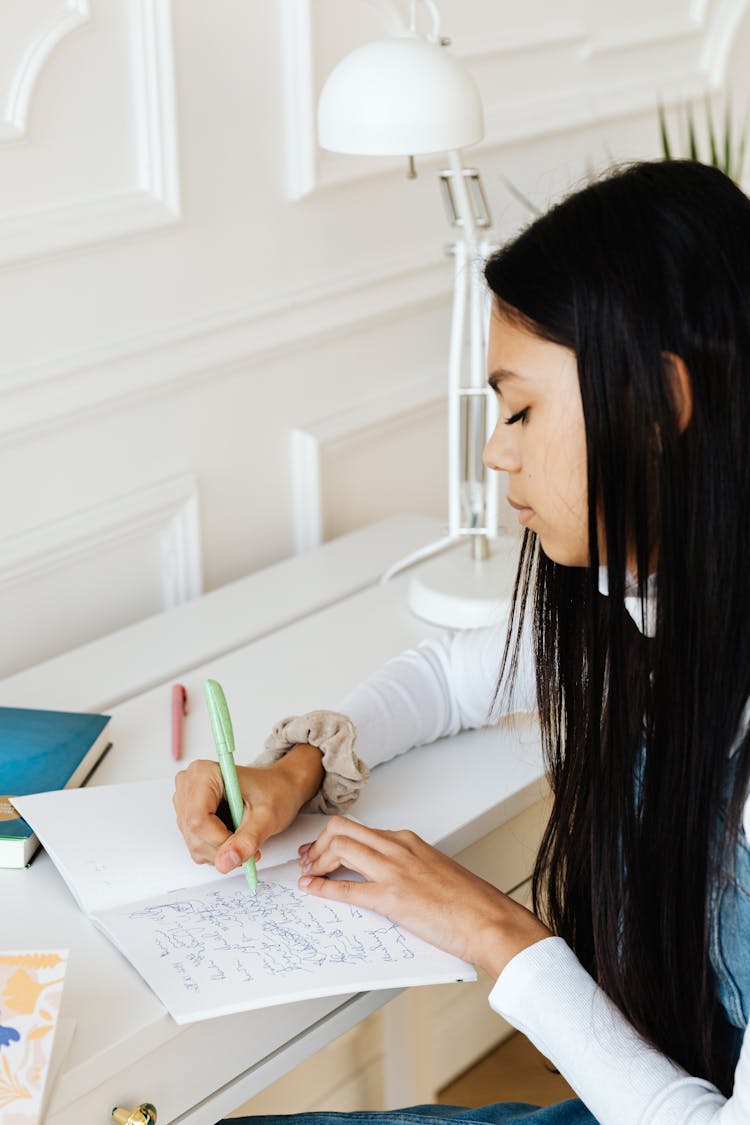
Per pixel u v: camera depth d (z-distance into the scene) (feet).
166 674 4.06
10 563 4.24
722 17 6.80
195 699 3.84
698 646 2.41
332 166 4.90
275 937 2.72
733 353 2.30
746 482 2.34
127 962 2.67
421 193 5.37
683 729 2.46
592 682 2.65
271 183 4.74
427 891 2.77
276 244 4.83
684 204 2.35
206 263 4.60
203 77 4.39
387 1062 4.52
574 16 5.86
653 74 6.48
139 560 4.73
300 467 5.20
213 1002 2.50
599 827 2.63
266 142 4.67
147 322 4.46
